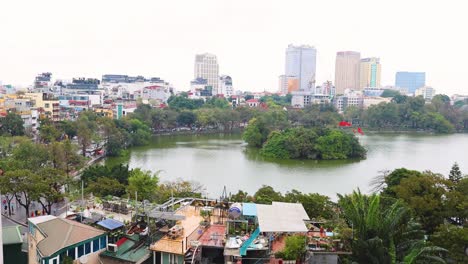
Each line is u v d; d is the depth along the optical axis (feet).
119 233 134.10
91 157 429.79
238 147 554.87
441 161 459.32
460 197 170.50
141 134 561.02
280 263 118.11
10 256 133.49
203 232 137.28
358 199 141.59
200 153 492.95
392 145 590.55
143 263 124.77
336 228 135.44
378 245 110.73
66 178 225.76
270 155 487.20
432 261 116.78
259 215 131.03
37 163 265.13
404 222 129.08
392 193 192.54
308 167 422.00
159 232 137.80
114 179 227.20
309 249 121.70
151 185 213.46
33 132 496.64
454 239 133.59
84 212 147.95
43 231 124.47
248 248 120.37
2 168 239.71
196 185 288.30
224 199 170.71
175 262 123.13
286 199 180.96
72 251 119.75
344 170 405.18
